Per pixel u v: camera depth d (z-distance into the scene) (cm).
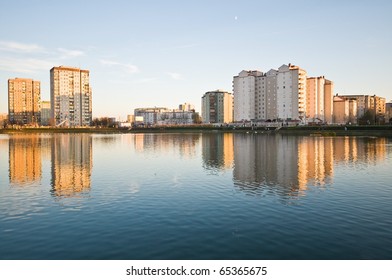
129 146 7788
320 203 2298
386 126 12038
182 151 6331
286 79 17462
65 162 4716
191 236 1684
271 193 2617
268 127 15200
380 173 3544
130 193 2675
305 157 4994
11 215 2080
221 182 3098
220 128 17250
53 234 1733
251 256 1457
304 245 1562
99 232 1755
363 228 1781
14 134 17375
